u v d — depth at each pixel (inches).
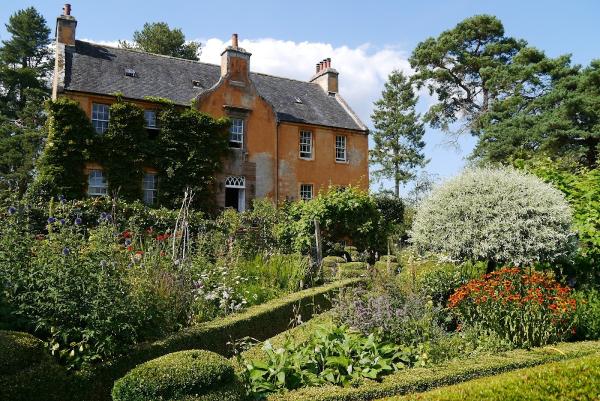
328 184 1029.8
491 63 1291.8
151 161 837.2
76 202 560.4
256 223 624.4
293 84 1134.4
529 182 366.3
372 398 199.5
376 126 1950.1
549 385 190.9
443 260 390.0
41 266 224.2
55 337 211.8
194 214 607.5
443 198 379.6
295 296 366.3
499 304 274.4
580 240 368.8
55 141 765.9
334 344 234.2
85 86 805.2
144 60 938.7
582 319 293.7
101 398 207.5
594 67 1050.1
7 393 175.6
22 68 1471.5
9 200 339.0
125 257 297.7
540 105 1080.2
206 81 969.5
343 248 603.2
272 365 216.2
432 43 1374.3
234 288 359.3
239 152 928.9
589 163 1023.6
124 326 223.5
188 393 179.5
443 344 252.1
